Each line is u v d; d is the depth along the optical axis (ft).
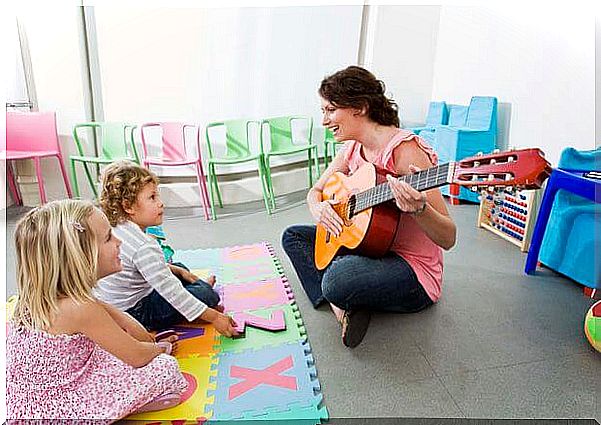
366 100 4.67
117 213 4.45
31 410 3.43
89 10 8.92
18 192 9.51
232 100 9.91
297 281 6.06
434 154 4.78
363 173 4.87
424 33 11.54
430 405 3.80
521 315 5.19
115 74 9.25
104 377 3.57
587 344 4.65
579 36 7.16
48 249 3.26
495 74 9.40
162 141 9.31
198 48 9.45
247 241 7.66
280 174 10.46
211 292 5.13
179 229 8.30
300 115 10.72
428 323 5.00
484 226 8.02
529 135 8.44
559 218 6.05
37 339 3.34
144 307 4.78
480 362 4.35
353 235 4.79
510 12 8.79
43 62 9.04
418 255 4.96
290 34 10.09
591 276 5.63
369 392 3.94
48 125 9.08
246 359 4.37
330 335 4.79
